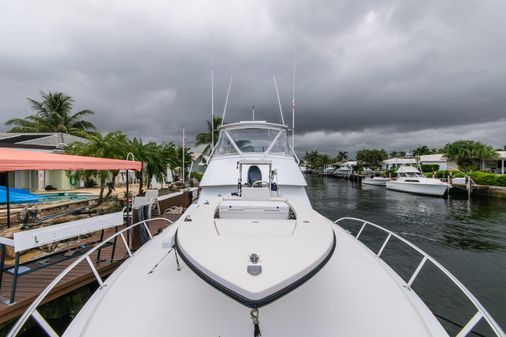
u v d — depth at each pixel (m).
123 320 2.44
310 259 1.96
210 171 5.72
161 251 3.54
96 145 11.95
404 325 2.47
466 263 8.89
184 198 12.16
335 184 48.84
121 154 12.44
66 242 6.25
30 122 32.97
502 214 17.80
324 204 22.59
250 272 1.79
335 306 2.58
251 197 3.45
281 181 5.31
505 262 9.02
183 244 2.17
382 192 32.72
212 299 2.57
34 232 3.70
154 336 2.31
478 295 6.69
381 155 74.81
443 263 8.85
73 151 13.39
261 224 2.59
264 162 4.02
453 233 12.91
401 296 2.81
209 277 1.81
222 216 3.10
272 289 1.69
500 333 2.29
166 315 2.46
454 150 42.81
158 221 8.57
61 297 4.43
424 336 2.39
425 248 10.45
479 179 29.70
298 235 2.34
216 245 2.14
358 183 51.47
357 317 2.51
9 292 4.01
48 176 20.73
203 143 41.88
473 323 2.53
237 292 1.69
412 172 32.53
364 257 3.46
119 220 5.15
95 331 2.36
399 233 12.76
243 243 2.17
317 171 112.19
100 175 12.23
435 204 22.38
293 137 7.21
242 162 4.05
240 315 2.43
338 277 2.96
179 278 2.87
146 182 18.77
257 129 6.31
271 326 2.37
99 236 6.93
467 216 17.16
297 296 2.62
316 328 2.39
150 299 2.63
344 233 4.30
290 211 3.20
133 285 2.85
